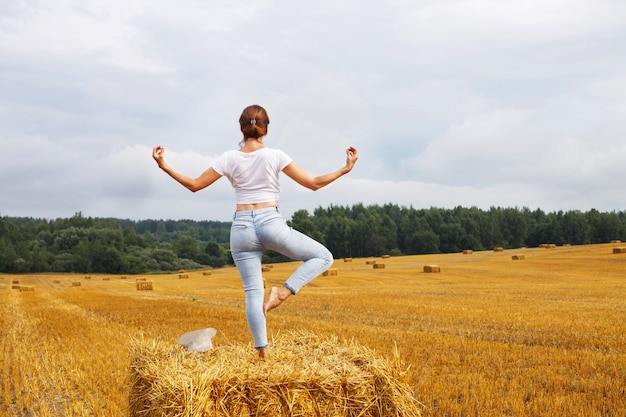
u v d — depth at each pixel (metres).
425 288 35.56
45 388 9.46
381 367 4.05
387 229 122.69
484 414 7.30
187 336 4.81
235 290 41.78
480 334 15.23
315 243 4.45
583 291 30.44
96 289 49.78
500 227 125.94
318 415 3.87
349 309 22.61
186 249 122.31
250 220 4.29
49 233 131.62
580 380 9.37
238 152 4.37
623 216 141.00
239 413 3.72
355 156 4.41
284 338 4.98
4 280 75.12
